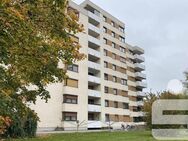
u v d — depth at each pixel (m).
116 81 63.62
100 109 54.91
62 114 43.88
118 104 62.84
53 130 41.25
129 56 76.19
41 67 9.94
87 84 50.72
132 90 74.38
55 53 9.98
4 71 9.32
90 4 58.97
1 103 8.80
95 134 26.81
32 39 8.66
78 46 10.82
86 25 54.56
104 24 62.31
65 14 9.84
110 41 63.69
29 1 8.84
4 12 7.43
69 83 46.16
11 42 8.10
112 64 63.03
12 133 21.11
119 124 61.72
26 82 10.68
